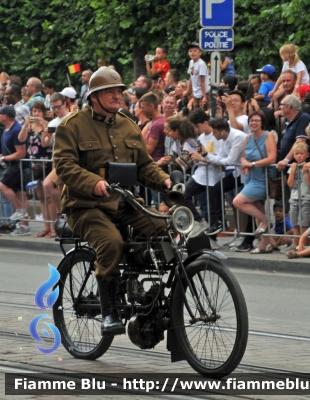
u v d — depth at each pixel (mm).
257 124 21688
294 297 17625
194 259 11273
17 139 26391
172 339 11445
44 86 30953
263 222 21938
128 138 12008
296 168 21062
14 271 21625
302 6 28844
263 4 31891
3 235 26984
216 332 11039
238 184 22609
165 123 23047
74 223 11812
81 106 29250
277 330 14406
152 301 11414
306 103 23172
